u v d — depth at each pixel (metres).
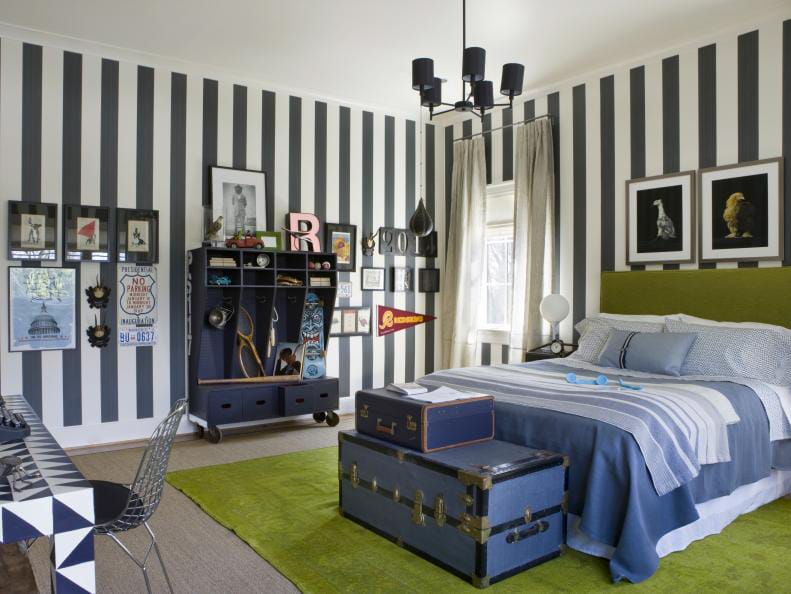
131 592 2.55
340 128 6.25
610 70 5.33
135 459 4.62
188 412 5.33
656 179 5.00
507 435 3.27
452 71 5.43
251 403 5.18
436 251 6.96
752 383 3.64
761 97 4.42
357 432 3.42
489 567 2.60
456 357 6.53
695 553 2.92
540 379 3.89
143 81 5.16
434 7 4.24
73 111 4.86
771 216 4.35
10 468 1.81
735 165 4.53
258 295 5.63
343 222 6.28
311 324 5.76
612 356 4.44
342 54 5.09
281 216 5.86
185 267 5.34
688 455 2.88
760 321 4.32
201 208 5.42
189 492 3.82
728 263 4.60
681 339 4.14
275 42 4.86
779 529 3.23
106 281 4.99
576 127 5.61
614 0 4.13
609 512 2.75
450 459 2.84
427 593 2.54
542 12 4.30
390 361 6.62
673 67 4.92
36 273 4.71
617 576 2.61
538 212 5.74
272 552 2.94
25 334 4.66
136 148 5.12
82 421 4.90
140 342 5.13
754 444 3.36
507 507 2.65
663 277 4.87
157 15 4.38
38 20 4.46
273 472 4.28
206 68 5.40
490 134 6.41
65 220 4.80
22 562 1.96
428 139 6.91
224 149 5.55
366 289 6.42
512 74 3.61
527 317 5.78
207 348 5.36
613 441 2.78
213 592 2.56
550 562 2.84
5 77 4.59
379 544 3.05
